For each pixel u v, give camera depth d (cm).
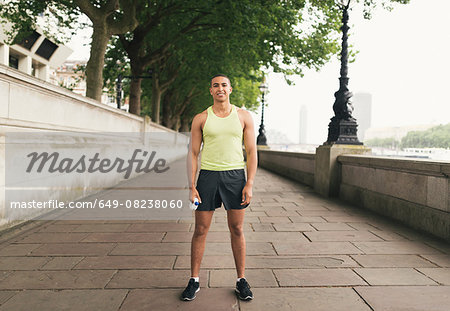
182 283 251
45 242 351
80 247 336
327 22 1295
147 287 243
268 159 1611
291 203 613
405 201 452
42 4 1230
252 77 1705
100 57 933
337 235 389
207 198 226
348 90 693
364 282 253
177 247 339
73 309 209
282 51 1311
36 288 239
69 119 576
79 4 873
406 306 215
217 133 222
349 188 630
